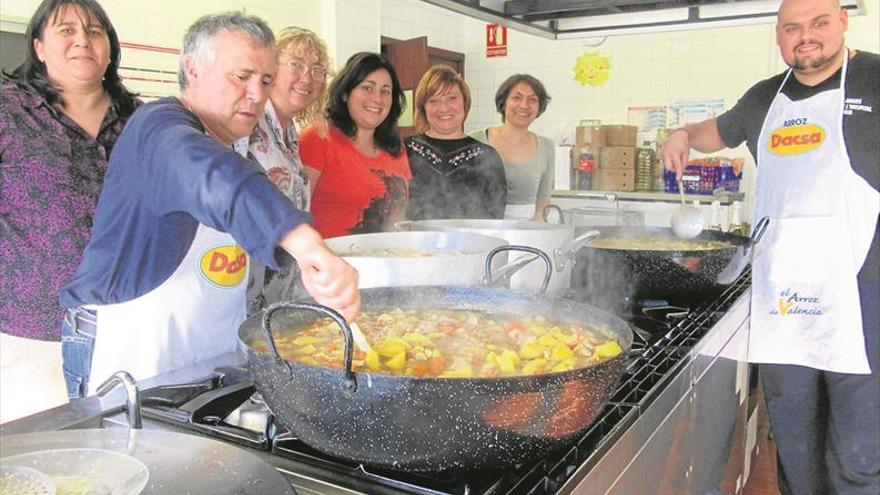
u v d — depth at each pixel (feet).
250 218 2.95
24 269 6.95
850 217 7.32
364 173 8.21
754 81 18.02
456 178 9.61
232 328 5.08
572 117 20.59
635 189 18.29
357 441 2.83
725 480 6.62
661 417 4.16
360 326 4.00
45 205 6.84
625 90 19.70
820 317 7.59
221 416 3.56
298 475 3.00
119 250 4.33
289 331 3.87
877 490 7.72
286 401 2.90
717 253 5.91
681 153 8.68
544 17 9.40
